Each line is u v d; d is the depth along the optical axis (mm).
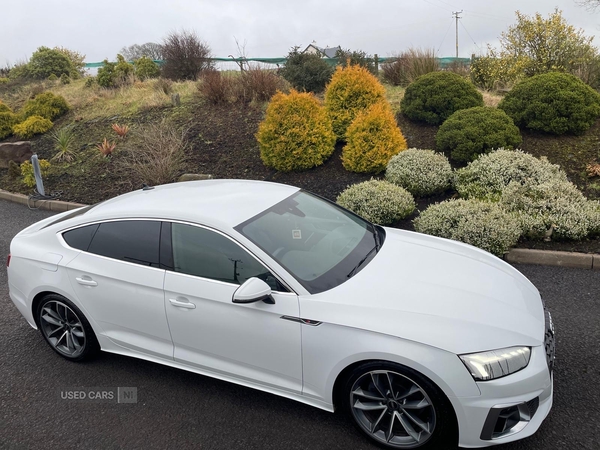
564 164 8141
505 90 13188
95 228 4004
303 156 9055
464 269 3600
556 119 8672
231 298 3316
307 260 3467
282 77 13852
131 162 10812
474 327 2902
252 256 3357
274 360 3297
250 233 3484
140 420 3473
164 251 3645
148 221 3770
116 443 3256
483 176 7457
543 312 3297
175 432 3332
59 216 4699
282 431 3289
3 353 4453
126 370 4117
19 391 3881
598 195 7211
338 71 9984
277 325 3213
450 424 2867
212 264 3467
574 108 8625
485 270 3641
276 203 3990
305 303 3154
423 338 2830
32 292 4184
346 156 8781
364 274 3449
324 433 3252
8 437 3365
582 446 2984
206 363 3604
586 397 3424
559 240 6098
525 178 7195
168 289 3553
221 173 9781
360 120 8680
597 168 7617
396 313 2994
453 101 9703
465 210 6133
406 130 10070
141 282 3666
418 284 3312
